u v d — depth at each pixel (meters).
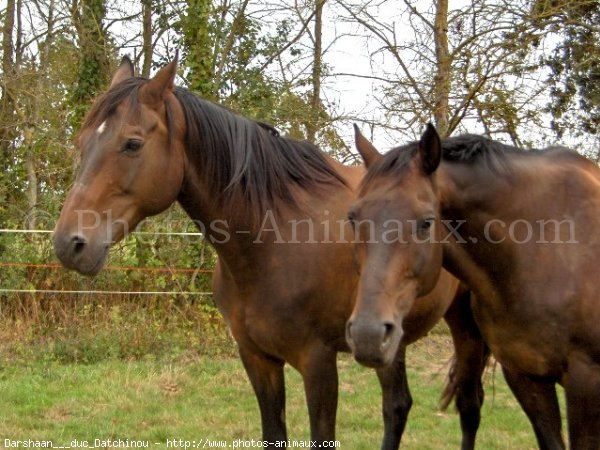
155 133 3.10
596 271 3.01
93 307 8.32
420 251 2.65
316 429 3.40
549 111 9.58
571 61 9.48
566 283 3.01
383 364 2.51
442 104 8.93
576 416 3.02
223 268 3.59
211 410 5.86
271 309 3.39
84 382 6.57
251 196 3.39
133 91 3.10
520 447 5.15
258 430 5.34
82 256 2.90
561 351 3.03
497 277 3.10
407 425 5.64
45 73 11.60
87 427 5.29
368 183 2.77
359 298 2.56
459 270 3.19
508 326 3.14
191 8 10.20
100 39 12.04
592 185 3.19
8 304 8.32
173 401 6.09
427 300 3.93
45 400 5.94
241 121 3.47
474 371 4.55
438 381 7.07
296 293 3.36
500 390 6.81
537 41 8.81
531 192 3.10
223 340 8.13
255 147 3.46
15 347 7.57
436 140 2.71
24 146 11.30
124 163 3.01
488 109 8.67
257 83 11.41
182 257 8.80
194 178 3.33
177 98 3.29
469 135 3.20
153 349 7.77
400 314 2.62
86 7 12.09
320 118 10.96
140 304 8.42
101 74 11.79
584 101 9.71
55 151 11.45
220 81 11.56
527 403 3.38
